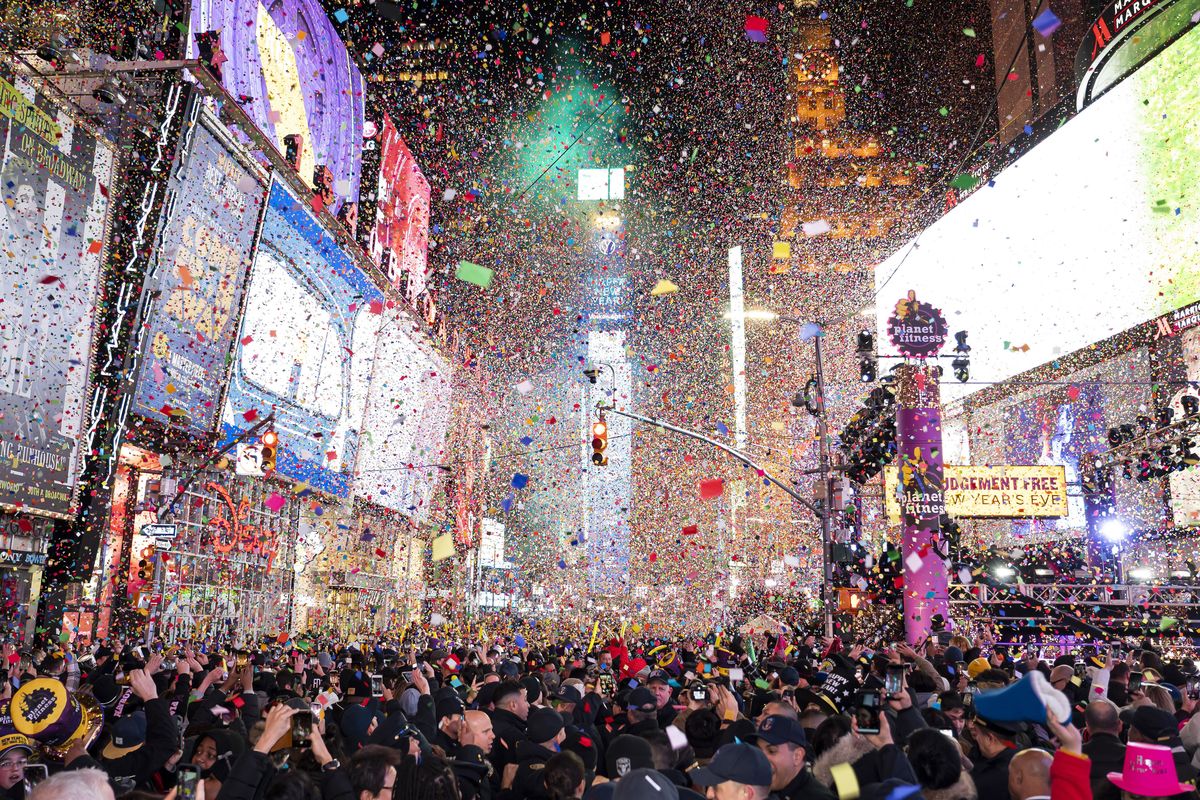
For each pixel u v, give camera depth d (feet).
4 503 76.43
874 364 96.07
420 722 28.35
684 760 25.75
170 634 109.91
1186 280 152.76
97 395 89.71
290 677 36.29
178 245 98.89
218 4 114.01
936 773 19.04
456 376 229.86
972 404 215.72
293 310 131.64
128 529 104.01
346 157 163.94
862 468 105.09
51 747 22.90
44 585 86.28
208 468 114.52
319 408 142.82
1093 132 180.65
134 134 94.32
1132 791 19.81
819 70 329.52
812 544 185.78
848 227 324.39
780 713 20.44
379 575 189.47
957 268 226.79
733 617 160.86
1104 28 181.37
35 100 78.74
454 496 229.45
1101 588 108.47
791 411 263.70
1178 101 158.71
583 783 20.06
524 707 27.43
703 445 256.11
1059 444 178.81
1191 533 135.33
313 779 20.48
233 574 128.26
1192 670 63.52
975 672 38.09
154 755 24.71
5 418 76.02
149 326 95.04
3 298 75.00
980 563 111.65
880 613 95.91
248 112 120.78
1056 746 24.97
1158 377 155.94
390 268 180.14
